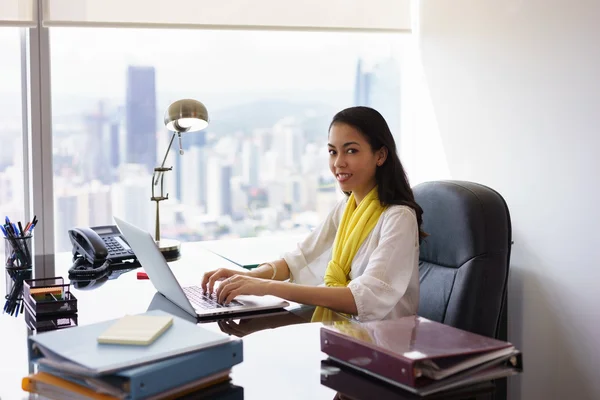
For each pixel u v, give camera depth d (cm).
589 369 226
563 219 233
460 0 278
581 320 228
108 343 106
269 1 285
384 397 102
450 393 103
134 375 95
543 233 242
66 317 154
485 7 263
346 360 115
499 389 108
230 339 111
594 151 218
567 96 227
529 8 241
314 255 214
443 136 295
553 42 232
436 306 181
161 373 99
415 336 114
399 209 184
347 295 167
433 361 106
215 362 107
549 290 241
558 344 238
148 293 179
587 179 221
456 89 285
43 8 261
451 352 105
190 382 104
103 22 267
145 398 97
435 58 297
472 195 180
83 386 101
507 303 261
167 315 121
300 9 289
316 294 166
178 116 231
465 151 281
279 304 164
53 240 277
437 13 293
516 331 258
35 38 264
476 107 272
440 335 115
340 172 191
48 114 270
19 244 212
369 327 121
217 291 169
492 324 176
